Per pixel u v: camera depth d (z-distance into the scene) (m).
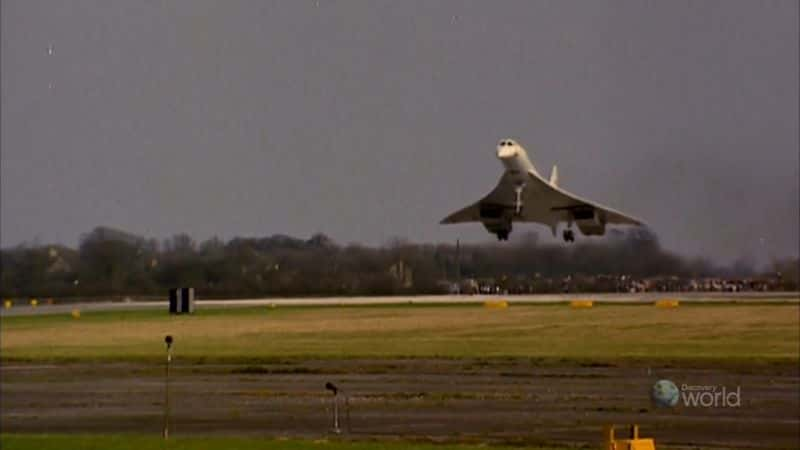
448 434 81.75
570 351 138.62
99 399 104.75
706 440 78.12
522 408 93.44
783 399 96.12
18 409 99.12
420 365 127.75
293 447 73.88
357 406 96.19
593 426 84.38
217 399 102.62
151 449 73.12
